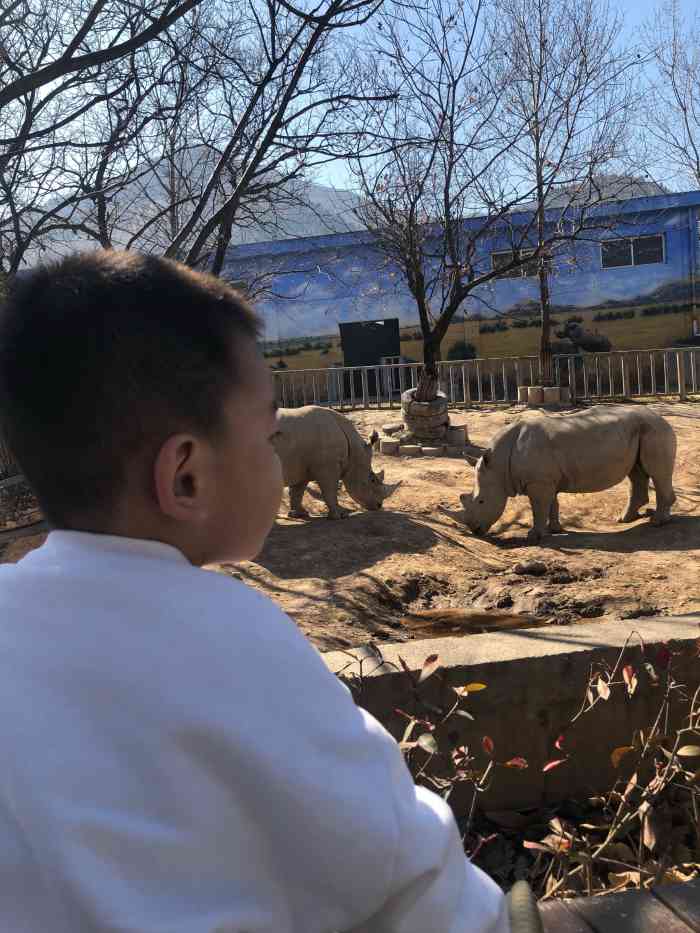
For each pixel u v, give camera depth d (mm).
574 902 1900
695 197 21922
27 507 10547
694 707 3582
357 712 936
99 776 831
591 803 3520
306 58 4953
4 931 813
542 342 21031
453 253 15555
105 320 900
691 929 1779
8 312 955
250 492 991
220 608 896
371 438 11070
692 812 3240
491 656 3484
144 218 7676
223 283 1044
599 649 3529
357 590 7820
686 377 22297
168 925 807
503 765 3236
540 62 16109
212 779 842
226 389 942
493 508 10586
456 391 23250
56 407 913
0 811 839
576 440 10352
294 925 886
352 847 860
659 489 10641
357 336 23234
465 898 950
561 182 15945
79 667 856
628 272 22547
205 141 6574
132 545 927
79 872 798
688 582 8180
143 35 3695
